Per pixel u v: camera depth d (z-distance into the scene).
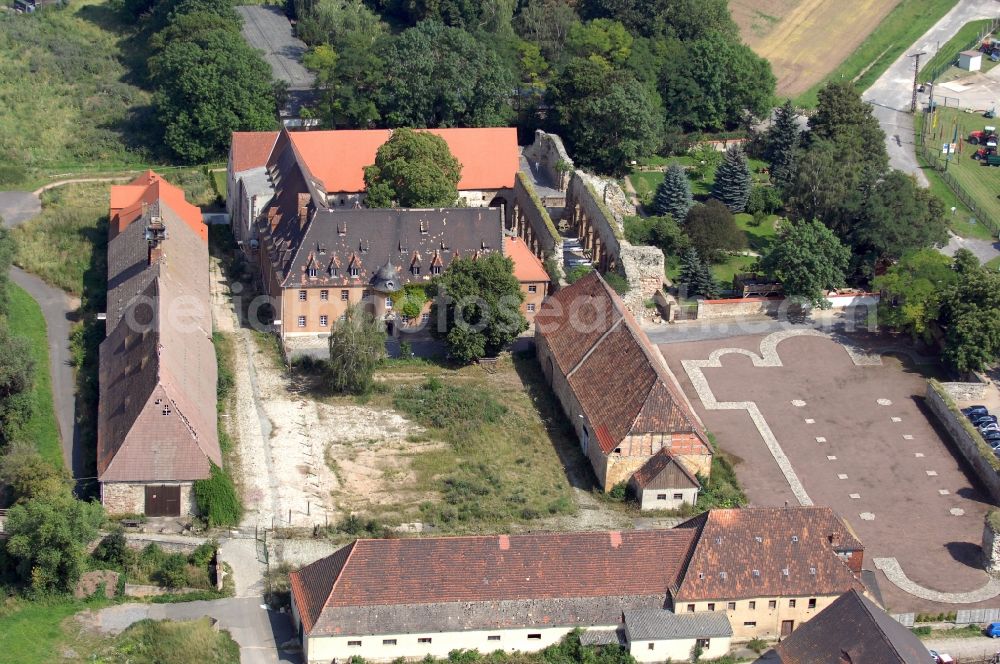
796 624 197.75
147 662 184.88
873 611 185.38
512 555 194.50
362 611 187.62
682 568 196.62
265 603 198.88
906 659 176.50
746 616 196.00
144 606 197.38
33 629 189.88
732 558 196.88
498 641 190.62
